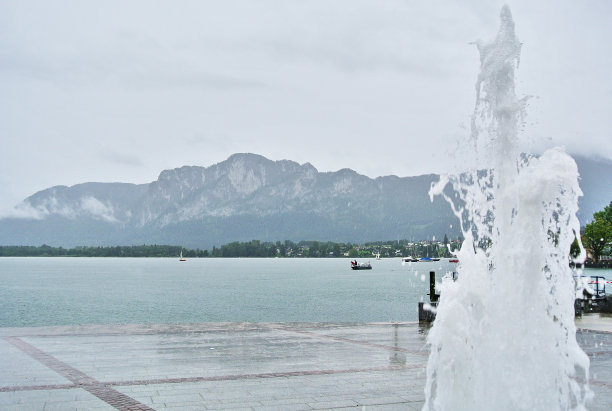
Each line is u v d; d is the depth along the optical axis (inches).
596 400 286.5
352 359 407.8
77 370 364.5
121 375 350.0
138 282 3870.6
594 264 4114.2
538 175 211.8
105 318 1598.2
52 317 1638.8
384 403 282.7
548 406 210.8
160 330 572.1
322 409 270.8
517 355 213.8
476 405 218.5
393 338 519.8
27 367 374.9
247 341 498.3
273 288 3196.4
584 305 748.0
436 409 240.8
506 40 233.6
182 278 4557.1
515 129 229.0
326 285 3550.7
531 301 213.2
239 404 279.6
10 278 4392.2
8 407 273.1
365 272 6259.8
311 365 384.8
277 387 317.7
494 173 228.8
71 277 4628.4
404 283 3833.7
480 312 221.9
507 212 224.4
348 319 1509.6
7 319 1583.4
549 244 213.8
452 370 221.3
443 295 226.1
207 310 1846.7
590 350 456.1
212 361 398.3
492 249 225.3
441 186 223.1
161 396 296.0
